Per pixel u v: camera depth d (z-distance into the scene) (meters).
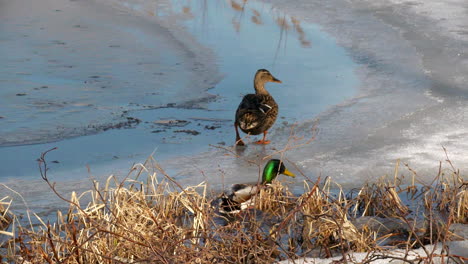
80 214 6.54
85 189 8.54
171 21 22.66
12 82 14.70
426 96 13.45
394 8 23.70
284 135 11.16
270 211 7.41
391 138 10.75
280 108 12.90
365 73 15.64
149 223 6.79
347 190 8.34
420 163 9.42
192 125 11.88
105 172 9.34
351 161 9.62
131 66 16.53
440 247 5.98
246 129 10.52
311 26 21.50
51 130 11.48
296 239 6.54
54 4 25.55
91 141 10.88
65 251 6.14
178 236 5.90
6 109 12.68
